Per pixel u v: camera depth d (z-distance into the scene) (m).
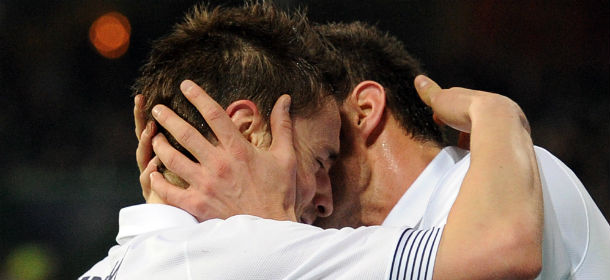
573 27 22.53
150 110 6.71
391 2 22.59
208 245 5.63
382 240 5.53
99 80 23.83
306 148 6.70
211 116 6.27
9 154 22.69
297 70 6.69
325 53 7.19
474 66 22.98
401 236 5.52
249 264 5.52
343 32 8.21
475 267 5.30
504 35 22.84
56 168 22.47
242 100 6.47
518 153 5.83
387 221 7.20
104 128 23.39
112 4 23.91
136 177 21.98
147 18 23.91
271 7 7.02
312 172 6.75
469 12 22.86
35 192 21.09
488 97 6.44
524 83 22.70
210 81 6.56
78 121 23.45
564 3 22.55
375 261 5.43
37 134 23.14
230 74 6.54
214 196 6.21
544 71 22.69
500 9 22.73
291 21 7.03
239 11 7.03
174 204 6.29
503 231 5.36
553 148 21.23
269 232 5.66
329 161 7.09
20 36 23.69
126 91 23.78
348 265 5.48
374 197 7.63
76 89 23.66
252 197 6.21
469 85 22.97
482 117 6.20
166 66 6.74
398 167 7.59
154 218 6.16
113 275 5.86
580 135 21.30
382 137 7.67
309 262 5.48
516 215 5.45
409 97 7.84
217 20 6.79
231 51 6.63
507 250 5.31
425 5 22.75
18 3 23.75
